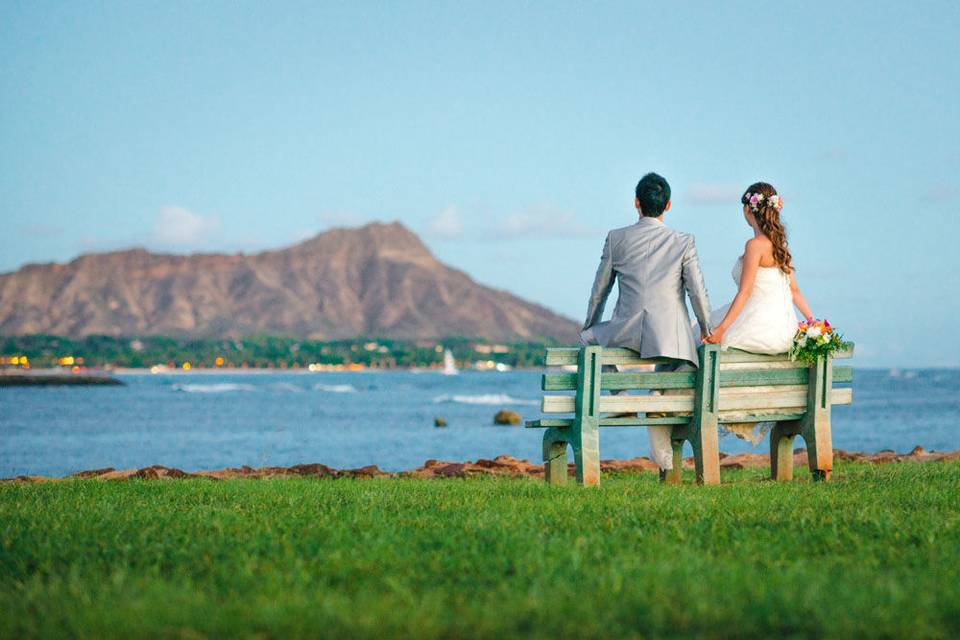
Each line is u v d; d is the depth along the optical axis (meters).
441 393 178.50
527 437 57.31
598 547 5.24
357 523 6.31
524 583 4.43
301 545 5.44
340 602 4.03
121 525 6.29
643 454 40.44
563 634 3.63
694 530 5.95
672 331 8.84
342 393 180.38
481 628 3.67
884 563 5.01
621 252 9.04
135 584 4.44
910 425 65.44
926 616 3.82
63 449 51.38
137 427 74.94
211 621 3.78
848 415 82.31
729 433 9.77
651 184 9.09
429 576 4.67
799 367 9.60
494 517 6.45
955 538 5.66
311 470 13.52
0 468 38.16
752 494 7.93
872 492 8.06
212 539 5.59
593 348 8.77
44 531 6.06
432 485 9.72
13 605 4.12
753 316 9.37
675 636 3.62
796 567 4.64
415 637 3.58
